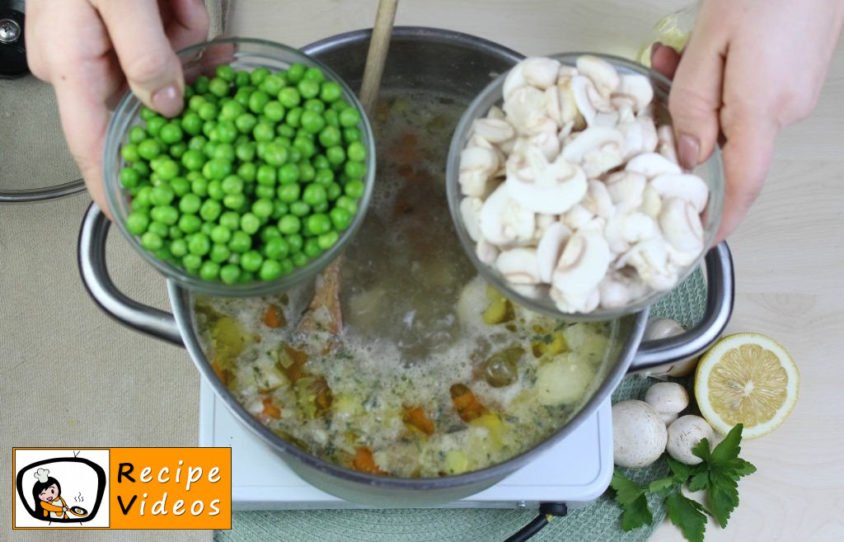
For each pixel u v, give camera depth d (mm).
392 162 575
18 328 637
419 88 582
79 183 649
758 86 491
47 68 494
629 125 464
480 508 598
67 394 625
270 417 517
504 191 454
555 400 525
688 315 630
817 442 624
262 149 457
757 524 608
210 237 457
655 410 608
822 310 644
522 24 665
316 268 474
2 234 654
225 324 528
